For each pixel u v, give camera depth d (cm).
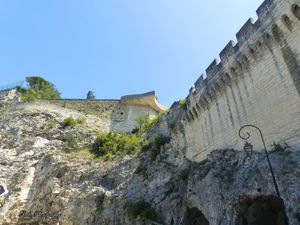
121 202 3228
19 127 5528
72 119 5628
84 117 5909
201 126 2903
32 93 7300
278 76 1955
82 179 3938
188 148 3086
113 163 4050
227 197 2027
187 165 2931
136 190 3272
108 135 4900
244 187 1917
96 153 4647
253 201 1894
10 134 5425
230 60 2438
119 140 4669
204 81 2866
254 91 2173
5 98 6869
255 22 2194
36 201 4012
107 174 3847
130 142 4438
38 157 4875
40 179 4306
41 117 5788
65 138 5250
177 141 3350
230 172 2178
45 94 7781
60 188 3897
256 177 1873
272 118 1969
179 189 2783
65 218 3481
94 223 3228
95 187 3647
